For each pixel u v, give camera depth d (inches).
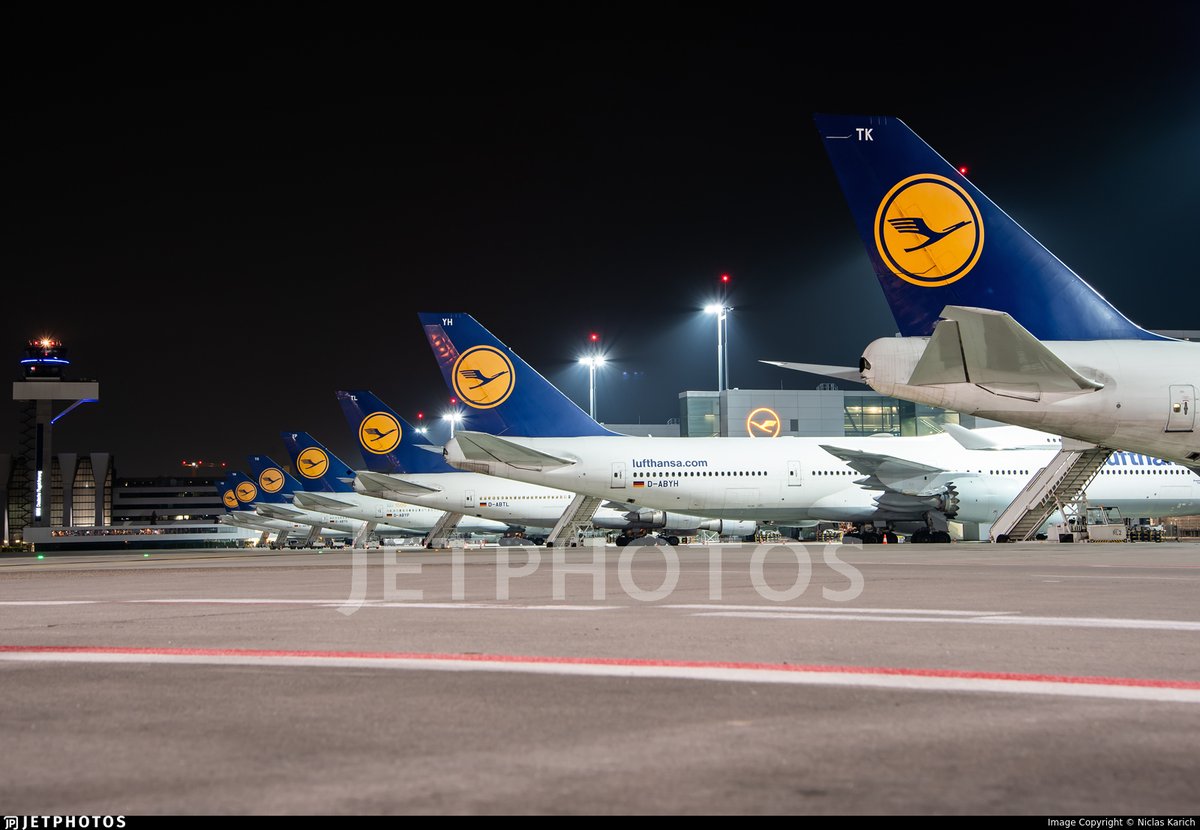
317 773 141.8
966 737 159.6
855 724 169.9
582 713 181.9
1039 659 241.0
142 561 1472.7
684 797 128.3
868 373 833.5
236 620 366.0
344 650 274.4
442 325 1560.0
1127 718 173.5
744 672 225.1
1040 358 783.1
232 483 4488.2
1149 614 340.2
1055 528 1579.7
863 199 825.5
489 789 132.7
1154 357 858.8
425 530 3159.5
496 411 1563.7
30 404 6515.8
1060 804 124.6
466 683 216.7
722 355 2679.6
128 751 156.3
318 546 4719.5
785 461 1611.7
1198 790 130.3
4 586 658.8
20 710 191.9
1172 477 1558.8
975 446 1668.3
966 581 516.4
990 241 839.1
